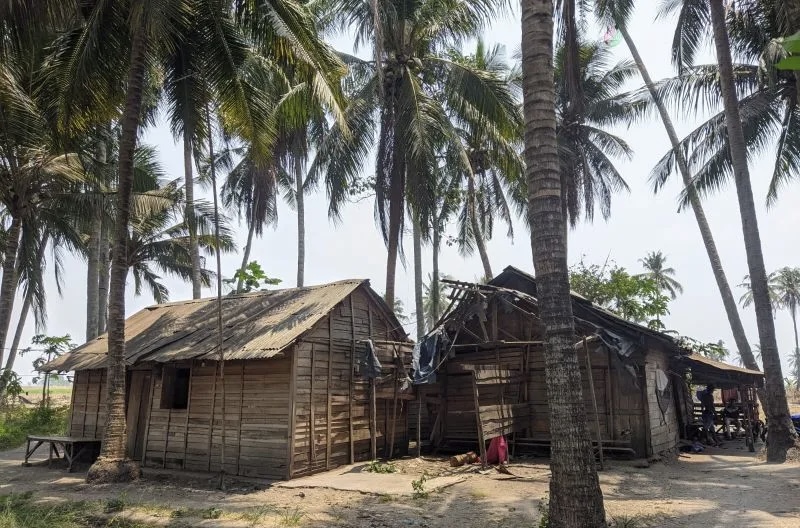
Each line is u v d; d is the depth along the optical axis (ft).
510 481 36.81
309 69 43.21
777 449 44.65
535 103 22.48
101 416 49.70
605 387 47.75
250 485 37.04
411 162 55.88
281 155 78.38
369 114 61.11
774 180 63.41
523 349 51.34
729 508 27.96
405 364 51.13
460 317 51.03
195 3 43.21
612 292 84.17
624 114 82.12
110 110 45.29
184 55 46.19
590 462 20.21
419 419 48.39
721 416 65.72
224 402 40.91
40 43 43.55
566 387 20.53
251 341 40.50
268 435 39.22
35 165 45.32
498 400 49.90
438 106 58.90
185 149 77.97
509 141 60.90
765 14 52.39
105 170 61.57
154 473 41.14
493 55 81.56
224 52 44.39
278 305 47.26
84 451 46.19
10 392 86.28
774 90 52.54
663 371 53.06
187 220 72.18
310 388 40.86
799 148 60.29
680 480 36.76
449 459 46.80
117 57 43.32
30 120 45.57
